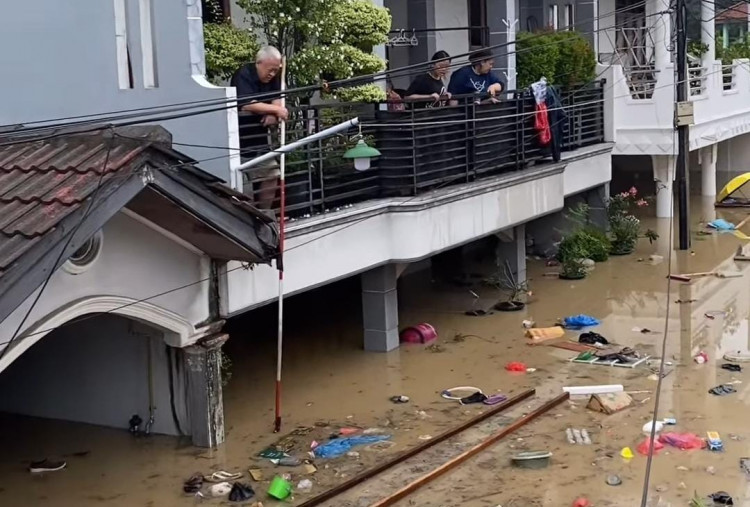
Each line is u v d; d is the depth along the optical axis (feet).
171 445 35.14
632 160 87.15
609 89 67.67
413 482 31.09
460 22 62.59
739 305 52.21
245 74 35.12
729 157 96.68
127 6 33.91
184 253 33.06
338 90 40.60
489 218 47.98
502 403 38.06
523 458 32.58
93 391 37.27
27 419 38.60
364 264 41.09
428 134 43.70
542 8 71.97
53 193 26.40
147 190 28.63
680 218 66.03
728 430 35.04
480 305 53.42
